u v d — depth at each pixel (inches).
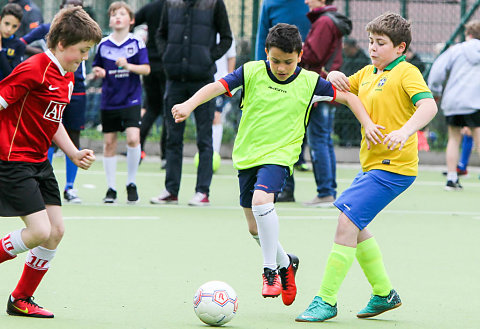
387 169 374.6
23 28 951.6
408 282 463.2
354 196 372.8
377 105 381.1
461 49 892.6
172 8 718.5
